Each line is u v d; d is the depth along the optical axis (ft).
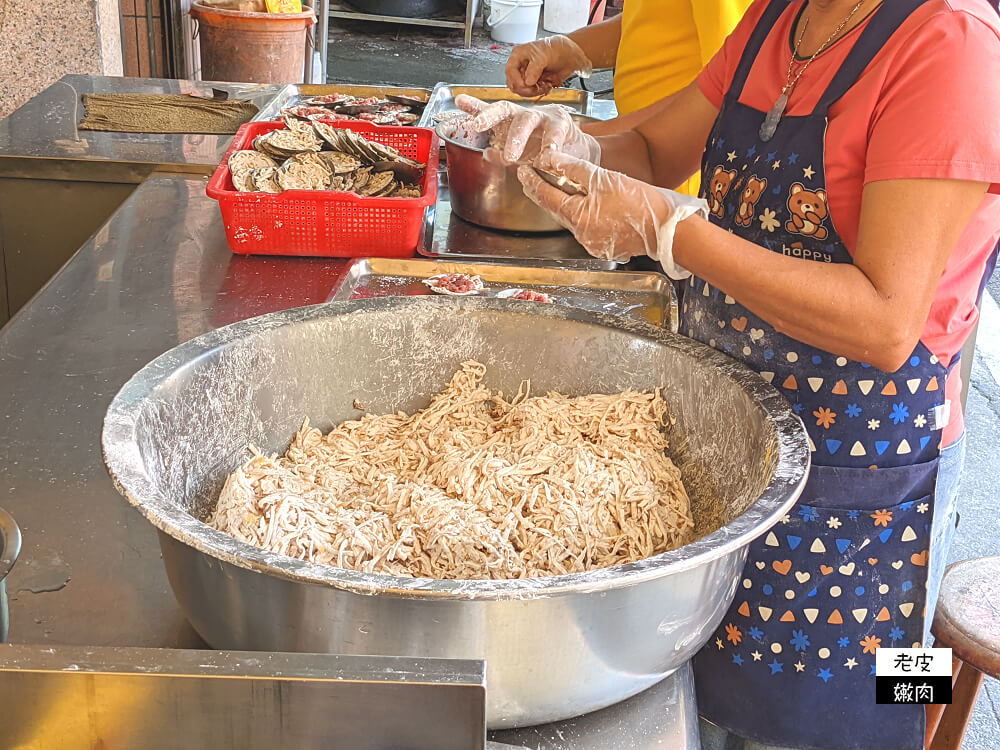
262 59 15.94
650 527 3.75
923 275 3.54
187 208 7.93
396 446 4.30
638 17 7.22
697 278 4.70
